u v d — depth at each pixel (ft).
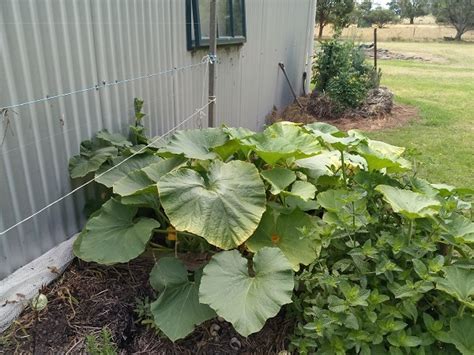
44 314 5.92
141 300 6.31
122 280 6.68
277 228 6.52
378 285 5.63
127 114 8.87
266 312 5.03
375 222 6.16
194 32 11.32
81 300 6.23
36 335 5.61
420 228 6.11
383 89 25.99
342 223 5.83
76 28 7.13
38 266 6.64
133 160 7.73
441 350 5.31
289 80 24.64
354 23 84.58
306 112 23.17
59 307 6.07
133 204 6.67
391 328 5.05
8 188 6.20
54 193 7.10
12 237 6.39
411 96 30.04
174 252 6.95
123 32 8.40
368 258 5.73
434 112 24.44
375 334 5.08
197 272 6.15
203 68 12.39
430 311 5.74
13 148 6.19
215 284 5.35
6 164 6.11
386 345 5.36
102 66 7.91
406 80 38.83
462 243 5.84
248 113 17.90
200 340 5.77
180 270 6.04
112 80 8.24
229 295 5.24
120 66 8.45
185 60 11.17
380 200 6.89
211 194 6.11
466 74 44.16
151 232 6.28
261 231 6.52
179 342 5.72
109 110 8.27
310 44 28.94
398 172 7.60
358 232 6.04
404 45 89.51
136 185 6.87
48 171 6.91
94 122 7.87
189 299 5.72
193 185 6.19
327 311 5.19
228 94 14.98
